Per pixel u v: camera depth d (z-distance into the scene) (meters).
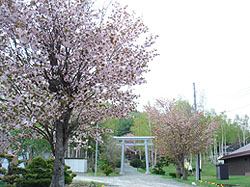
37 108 5.42
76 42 6.43
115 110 6.98
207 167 35.44
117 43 6.82
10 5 5.51
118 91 6.84
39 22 6.32
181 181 15.62
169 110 18.66
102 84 6.46
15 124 5.71
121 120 52.41
